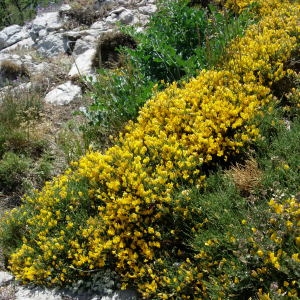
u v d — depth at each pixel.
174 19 7.22
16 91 8.13
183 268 3.94
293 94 5.19
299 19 6.72
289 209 3.51
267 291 3.32
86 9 11.71
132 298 4.14
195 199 4.21
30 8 27.17
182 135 4.85
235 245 3.59
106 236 4.42
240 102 5.02
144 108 5.38
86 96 7.67
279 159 4.30
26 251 4.71
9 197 5.94
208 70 5.95
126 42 8.87
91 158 4.97
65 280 4.48
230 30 6.69
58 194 5.02
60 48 10.30
